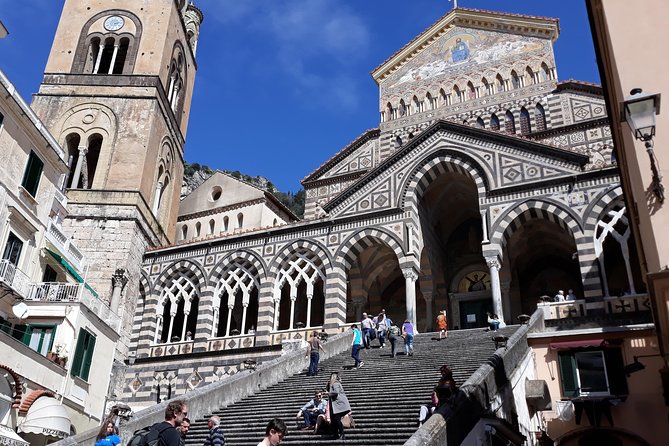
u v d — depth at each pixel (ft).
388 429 52.24
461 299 137.59
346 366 83.92
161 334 142.20
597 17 50.60
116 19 164.96
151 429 31.04
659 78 42.24
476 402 53.06
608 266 123.54
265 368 81.66
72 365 94.58
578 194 107.45
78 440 55.31
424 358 82.07
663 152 39.93
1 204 93.71
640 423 74.64
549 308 97.30
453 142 123.34
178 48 174.60
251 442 56.85
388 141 160.86
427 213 133.59
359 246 124.88
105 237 137.59
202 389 70.59
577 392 78.59
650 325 77.66
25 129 100.42
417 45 167.32
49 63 159.33
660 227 37.93
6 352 80.53
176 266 140.26
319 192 166.20
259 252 133.18
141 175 144.87
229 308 132.05
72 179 149.79
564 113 141.18
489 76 154.40
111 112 152.15
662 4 44.65
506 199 113.70
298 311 151.74
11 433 72.59
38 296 100.12
